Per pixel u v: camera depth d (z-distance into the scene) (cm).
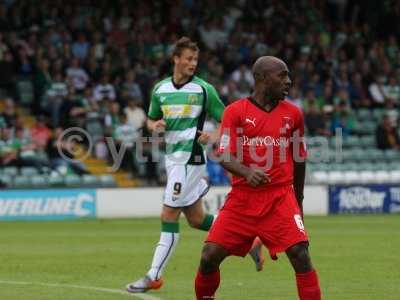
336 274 3066
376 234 4716
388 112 7462
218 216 2047
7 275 3041
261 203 1998
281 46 7694
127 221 5781
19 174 6203
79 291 2639
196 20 7650
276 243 1988
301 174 2067
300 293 1966
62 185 6231
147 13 7512
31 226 5422
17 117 6475
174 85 2694
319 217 6138
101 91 6731
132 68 7094
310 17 8169
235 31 7606
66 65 6900
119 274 3070
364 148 7206
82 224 5562
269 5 8012
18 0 7194
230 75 7362
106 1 7488
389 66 7938
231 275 3048
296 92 7169
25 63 6856
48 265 3338
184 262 3434
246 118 2005
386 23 8319
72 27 7225
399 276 3009
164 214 2677
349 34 8131
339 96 7338
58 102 6594
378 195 6569
